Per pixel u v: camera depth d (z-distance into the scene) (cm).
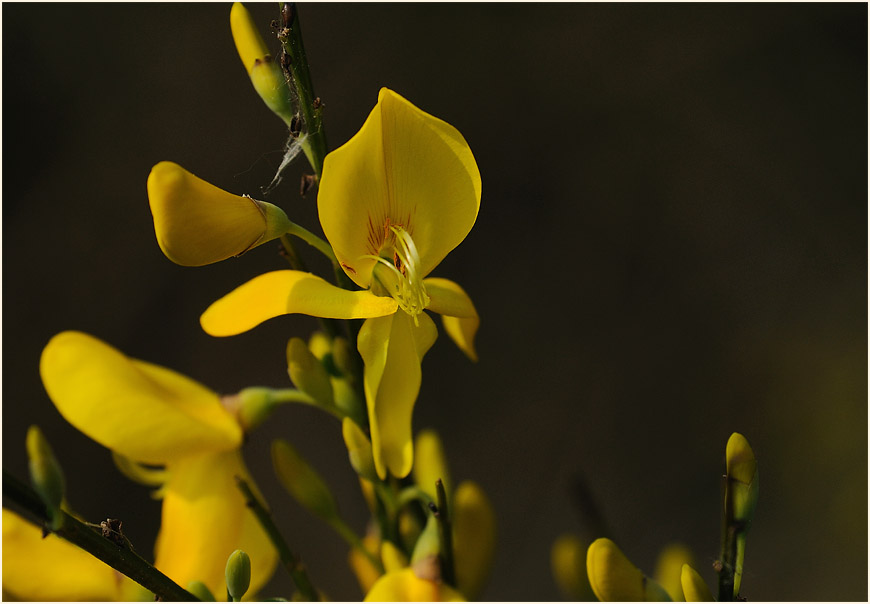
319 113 175
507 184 596
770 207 607
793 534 514
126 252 560
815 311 586
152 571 149
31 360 543
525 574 507
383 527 201
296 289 175
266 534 197
